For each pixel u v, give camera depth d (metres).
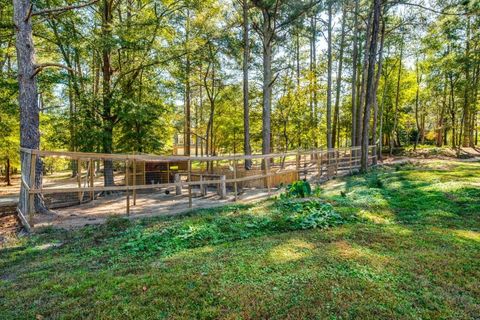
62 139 13.20
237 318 2.51
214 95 23.19
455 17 17.48
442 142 32.16
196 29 16.36
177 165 15.84
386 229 5.03
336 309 2.56
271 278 3.18
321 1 15.45
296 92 22.45
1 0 10.54
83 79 12.04
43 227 6.36
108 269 3.91
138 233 5.67
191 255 4.20
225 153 31.17
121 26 12.05
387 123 26.70
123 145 14.77
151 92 14.46
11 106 10.88
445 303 2.66
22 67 7.52
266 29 16.42
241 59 19.31
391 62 25.23
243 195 10.51
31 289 3.37
